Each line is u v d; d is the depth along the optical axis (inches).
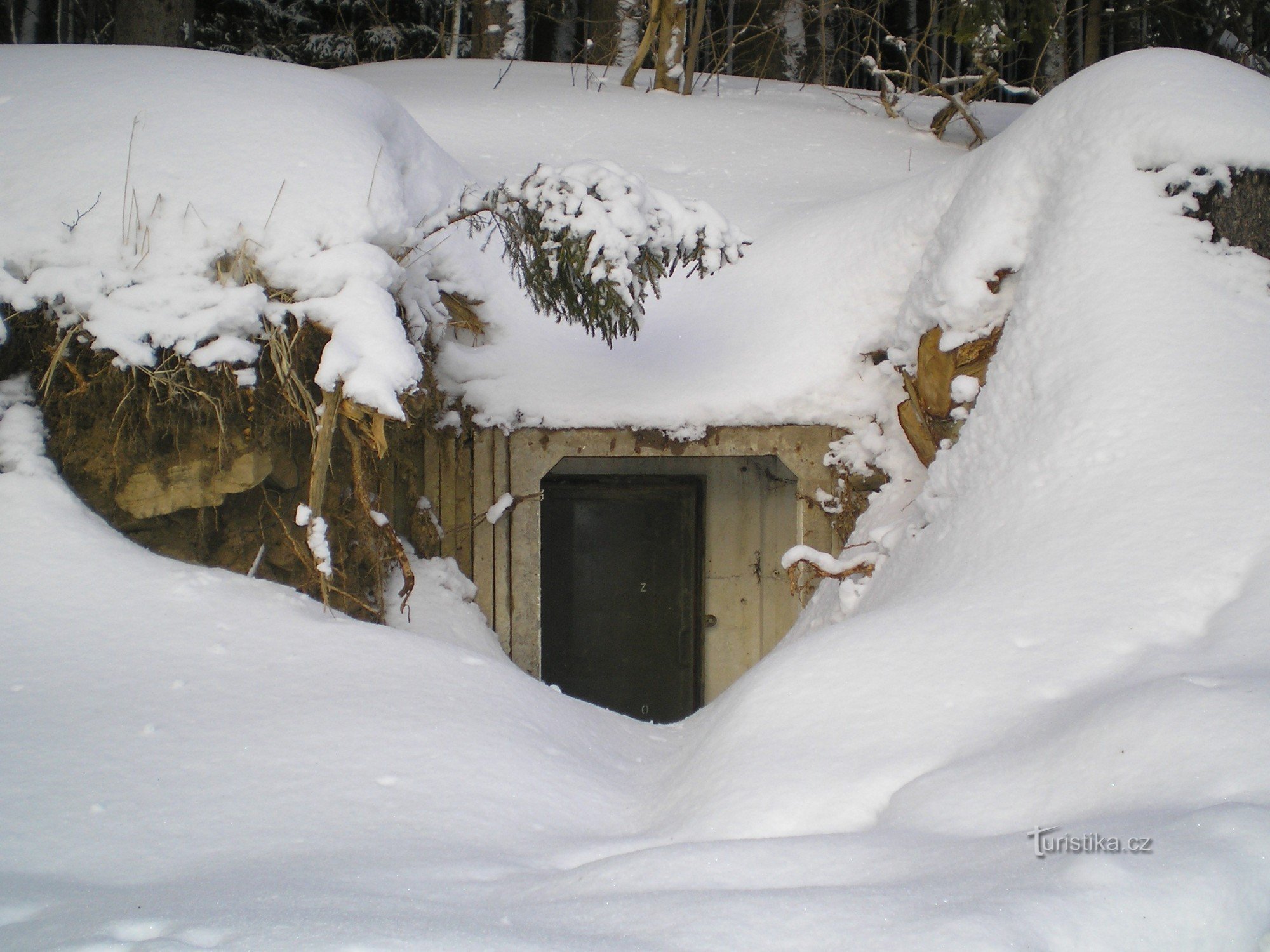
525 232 198.5
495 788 122.9
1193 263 175.8
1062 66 474.6
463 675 155.6
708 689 344.5
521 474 251.9
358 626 165.6
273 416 189.0
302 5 634.2
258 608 163.3
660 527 357.7
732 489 344.5
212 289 180.1
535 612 254.7
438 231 223.3
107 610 154.6
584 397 248.8
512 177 296.2
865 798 111.4
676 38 418.9
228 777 117.5
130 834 104.4
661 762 150.9
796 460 251.4
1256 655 112.7
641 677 360.8
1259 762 89.7
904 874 87.2
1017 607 139.6
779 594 339.6
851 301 252.4
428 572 242.1
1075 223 187.9
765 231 282.7
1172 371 162.6
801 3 560.7
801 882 89.4
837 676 135.2
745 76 581.0
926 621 143.1
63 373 183.2
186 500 185.0
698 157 328.5
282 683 142.9
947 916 72.2
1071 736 104.9
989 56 402.6
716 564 344.2
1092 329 174.7
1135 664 120.6
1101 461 158.6
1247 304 170.2
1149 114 187.5
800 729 127.3
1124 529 145.1
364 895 88.6
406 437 239.0
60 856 99.9
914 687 128.8
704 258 202.7
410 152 240.5
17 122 192.4
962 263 207.2
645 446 250.8
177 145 191.5
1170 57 199.2
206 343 180.7
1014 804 99.3
